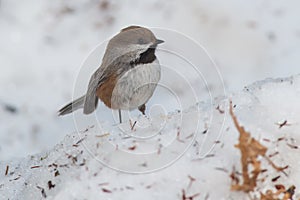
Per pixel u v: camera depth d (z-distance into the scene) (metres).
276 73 20.61
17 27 21.69
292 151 9.20
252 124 9.51
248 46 21.27
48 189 9.56
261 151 8.31
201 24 21.69
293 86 10.39
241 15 21.95
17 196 10.23
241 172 8.71
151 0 22.16
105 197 8.58
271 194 8.55
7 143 18.72
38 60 20.94
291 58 20.94
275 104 10.02
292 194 8.91
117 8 22.08
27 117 19.52
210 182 8.65
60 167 9.80
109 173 8.89
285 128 9.50
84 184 8.86
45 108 19.81
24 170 11.04
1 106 19.77
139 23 21.67
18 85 20.39
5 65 20.70
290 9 22.16
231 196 8.58
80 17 21.97
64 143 10.42
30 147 18.70
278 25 21.77
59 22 21.84
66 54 21.09
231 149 8.98
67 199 8.80
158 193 8.54
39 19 21.89
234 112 9.84
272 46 21.30
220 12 21.98
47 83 20.47
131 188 8.62
